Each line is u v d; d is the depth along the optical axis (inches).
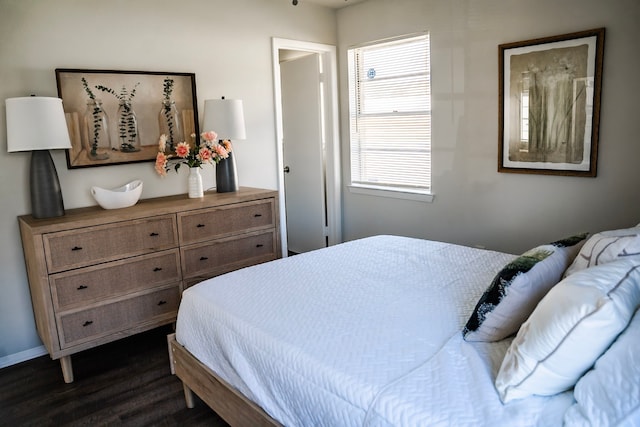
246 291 86.8
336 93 182.9
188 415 92.5
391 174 172.6
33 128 102.7
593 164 118.6
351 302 79.4
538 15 124.3
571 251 71.4
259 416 69.6
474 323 64.2
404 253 107.0
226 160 141.2
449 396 52.0
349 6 173.6
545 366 48.7
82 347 107.7
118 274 112.1
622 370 44.1
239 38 152.5
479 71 139.2
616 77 112.9
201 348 84.4
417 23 153.3
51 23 115.7
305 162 195.3
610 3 111.5
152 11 132.6
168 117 137.4
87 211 117.1
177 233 121.9
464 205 149.9
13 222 114.5
